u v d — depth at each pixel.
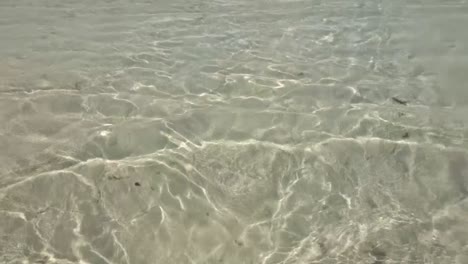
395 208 4.17
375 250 3.79
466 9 7.86
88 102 5.41
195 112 5.30
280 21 7.62
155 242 3.82
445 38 6.95
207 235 3.91
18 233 3.81
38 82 5.76
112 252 3.71
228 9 8.10
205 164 4.57
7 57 6.32
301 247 3.82
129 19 7.62
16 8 7.97
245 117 5.24
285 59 6.46
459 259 3.71
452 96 5.62
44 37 6.93
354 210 4.16
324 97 5.60
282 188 4.37
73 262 3.61
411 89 5.77
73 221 3.94
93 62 6.28
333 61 6.41
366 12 7.89
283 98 5.59
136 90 5.68
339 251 3.79
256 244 3.85
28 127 4.96
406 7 8.03
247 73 6.10
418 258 3.72
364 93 5.68
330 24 7.48
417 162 4.63
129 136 4.87
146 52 6.57
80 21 7.52
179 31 7.23
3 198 4.09
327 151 4.75
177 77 5.98
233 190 4.33
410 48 6.71
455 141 4.87
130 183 4.30
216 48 6.74
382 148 4.79
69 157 4.56
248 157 4.68
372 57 6.52
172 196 4.22
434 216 4.08
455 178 4.44
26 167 4.42
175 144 4.80
